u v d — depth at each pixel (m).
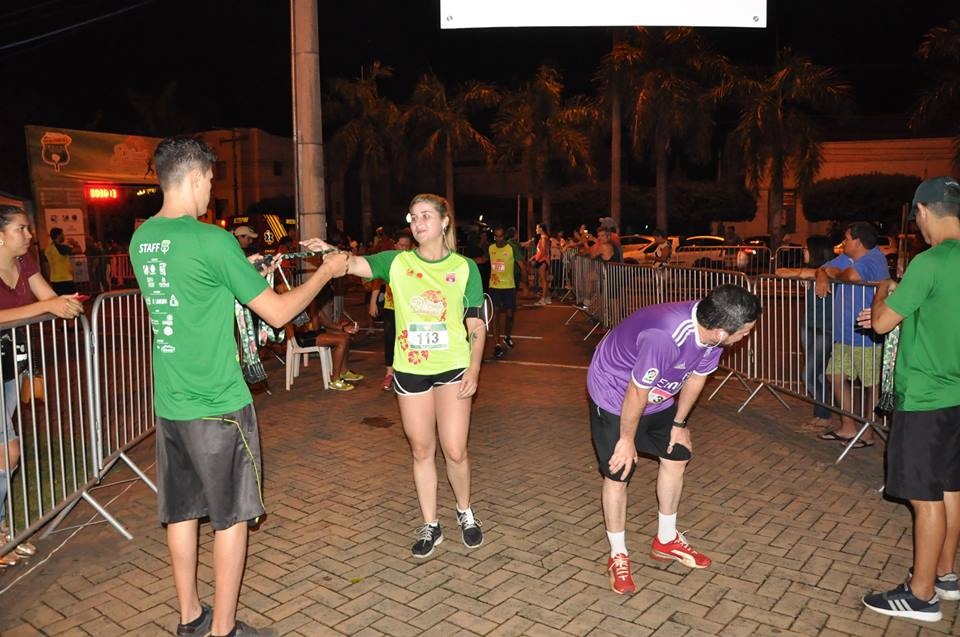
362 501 5.07
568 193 37.31
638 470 5.62
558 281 20.89
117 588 3.90
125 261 20.75
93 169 22.80
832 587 3.84
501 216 43.31
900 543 4.33
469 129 30.62
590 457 5.96
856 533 4.48
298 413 7.41
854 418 5.85
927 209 3.44
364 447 6.28
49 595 3.83
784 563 4.11
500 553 4.26
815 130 24.61
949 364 3.32
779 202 25.27
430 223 3.93
